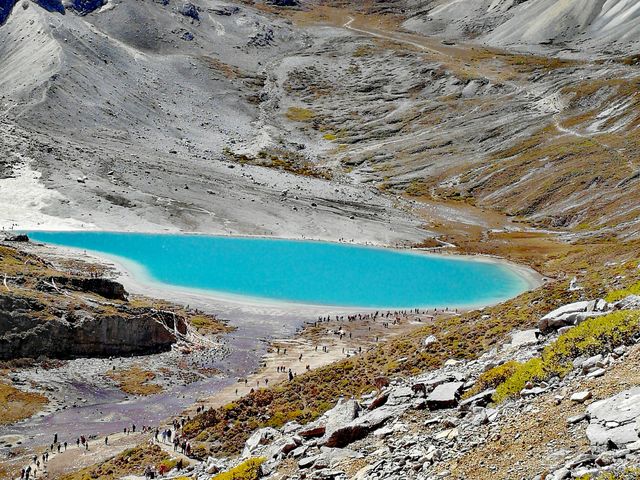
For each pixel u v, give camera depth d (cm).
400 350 4675
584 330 2045
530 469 1442
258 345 8869
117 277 12050
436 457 1738
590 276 4969
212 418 4322
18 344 7375
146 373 7569
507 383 2047
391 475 1761
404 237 15925
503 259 13762
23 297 7806
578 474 1280
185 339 8862
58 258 12769
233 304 10988
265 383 7325
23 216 15512
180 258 13725
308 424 2812
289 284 12256
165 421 6162
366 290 11931
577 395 1670
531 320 4112
